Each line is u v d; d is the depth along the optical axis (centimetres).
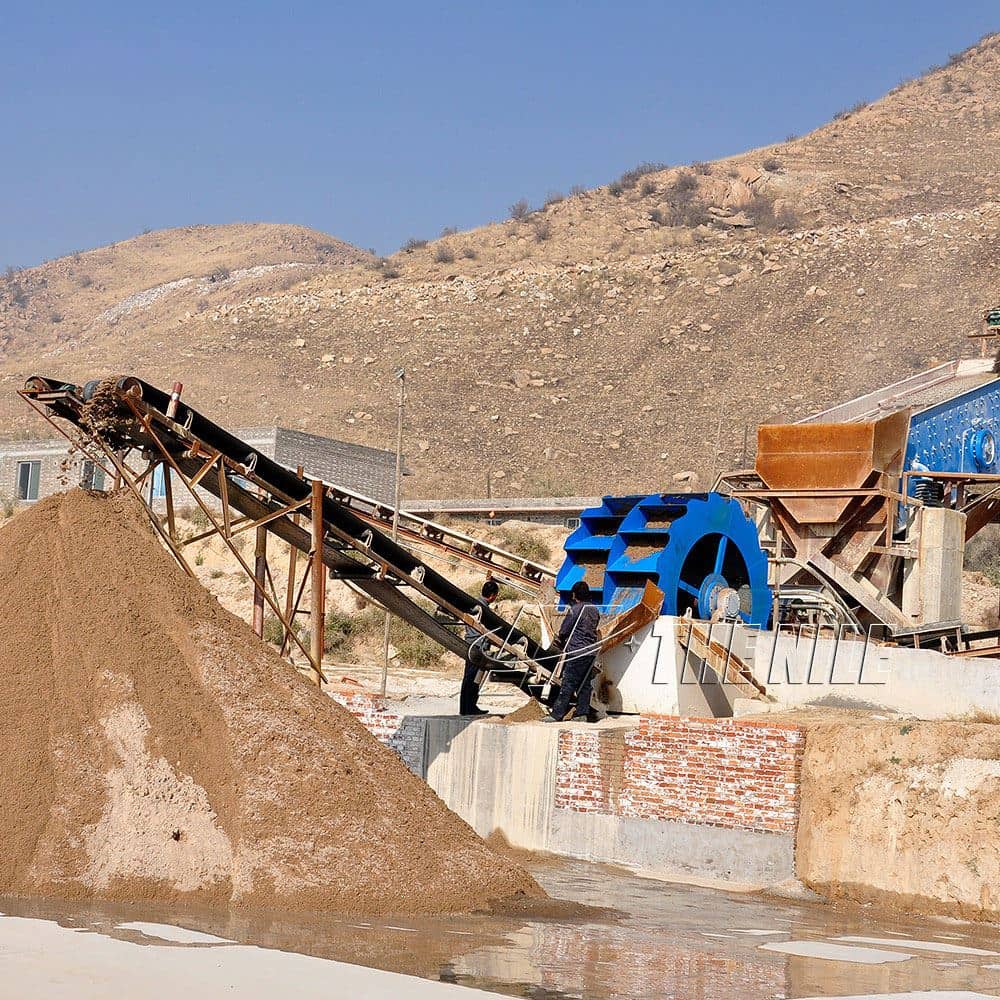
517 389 9881
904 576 2812
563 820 2136
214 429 2145
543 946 1345
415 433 9181
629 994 1155
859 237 11256
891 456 2838
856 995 1199
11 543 1650
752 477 3058
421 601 4431
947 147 15138
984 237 10944
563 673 2384
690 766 1997
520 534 4966
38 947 1144
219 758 1494
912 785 1800
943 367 4056
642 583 2525
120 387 2009
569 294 11419
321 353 10975
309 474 5691
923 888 1752
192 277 19350
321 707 1620
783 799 1897
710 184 14300
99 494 1727
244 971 1100
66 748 1471
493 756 2267
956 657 2288
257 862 1430
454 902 1498
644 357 10131
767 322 10275
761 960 1359
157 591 1602
